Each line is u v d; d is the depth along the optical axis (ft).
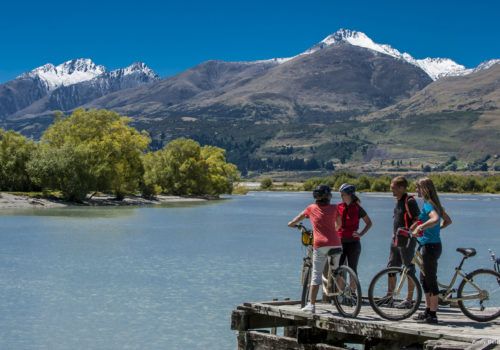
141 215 375.25
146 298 119.85
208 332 94.27
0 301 116.47
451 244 237.45
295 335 63.93
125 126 468.34
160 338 90.89
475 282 53.62
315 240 54.54
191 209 460.14
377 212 465.06
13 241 223.30
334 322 51.60
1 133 451.94
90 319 102.32
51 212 378.53
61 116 462.19
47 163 420.36
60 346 87.04
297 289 130.72
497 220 385.29
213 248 209.26
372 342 52.65
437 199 52.60
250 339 58.39
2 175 442.91
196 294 124.16
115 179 450.30
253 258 183.62
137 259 179.11
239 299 119.55
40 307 111.55
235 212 431.02
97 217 346.13
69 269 157.58
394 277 55.57
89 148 435.12
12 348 85.97
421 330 47.52
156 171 590.14
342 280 54.54
